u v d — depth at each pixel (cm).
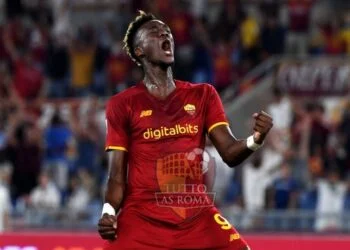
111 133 2158
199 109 2162
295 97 5209
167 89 2170
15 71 5888
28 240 3309
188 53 5688
